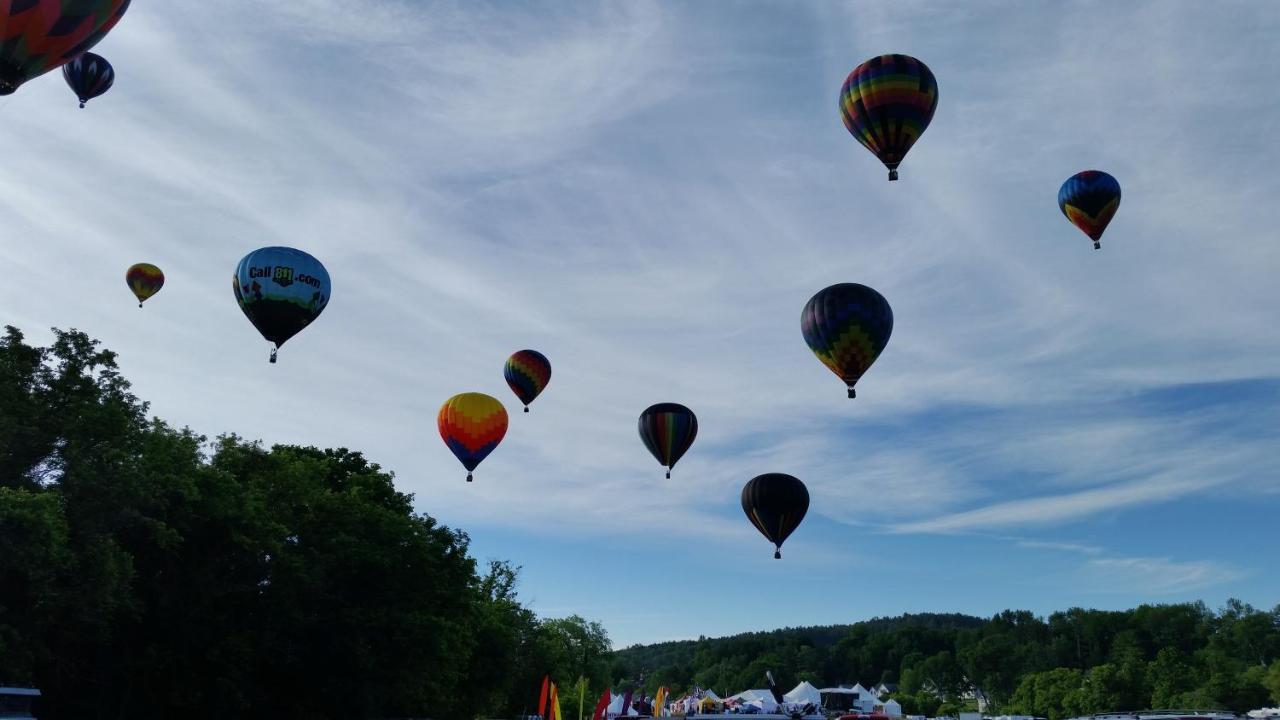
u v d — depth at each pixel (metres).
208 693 39.66
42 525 26.52
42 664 35.28
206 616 39.19
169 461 36.53
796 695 84.31
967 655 197.75
